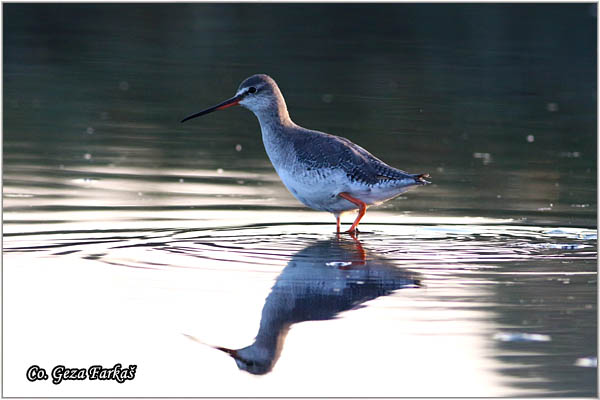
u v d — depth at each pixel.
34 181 15.19
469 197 15.06
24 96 21.39
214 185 15.48
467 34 28.22
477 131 19.70
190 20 29.75
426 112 21.05
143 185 15.28
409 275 10.61
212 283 10.23
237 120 21.11
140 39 27.39
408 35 28.22
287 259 11.26
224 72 23.97
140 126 19.67
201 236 12.38
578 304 9.60
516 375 8.04
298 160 12.85
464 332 8.88
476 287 10.17
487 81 23.81
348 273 10.66
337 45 26.86
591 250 11.86
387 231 13.00
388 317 9.27
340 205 12.88
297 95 21.95
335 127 19.19
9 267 10.70
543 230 13.02
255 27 28.98
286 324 9.15
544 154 18.06
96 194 14.54
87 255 11.23
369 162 12.47
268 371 8.33
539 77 24.20
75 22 28.94
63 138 18.42
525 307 9.52
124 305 9.55
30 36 27.08
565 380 7.92
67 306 9.54
